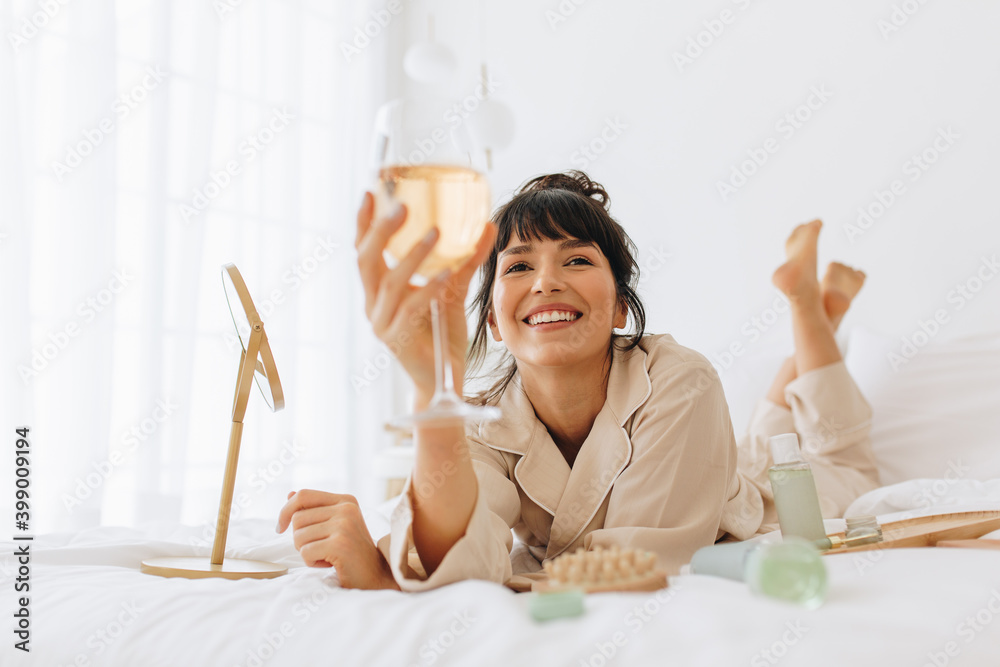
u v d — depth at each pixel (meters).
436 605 0.51
